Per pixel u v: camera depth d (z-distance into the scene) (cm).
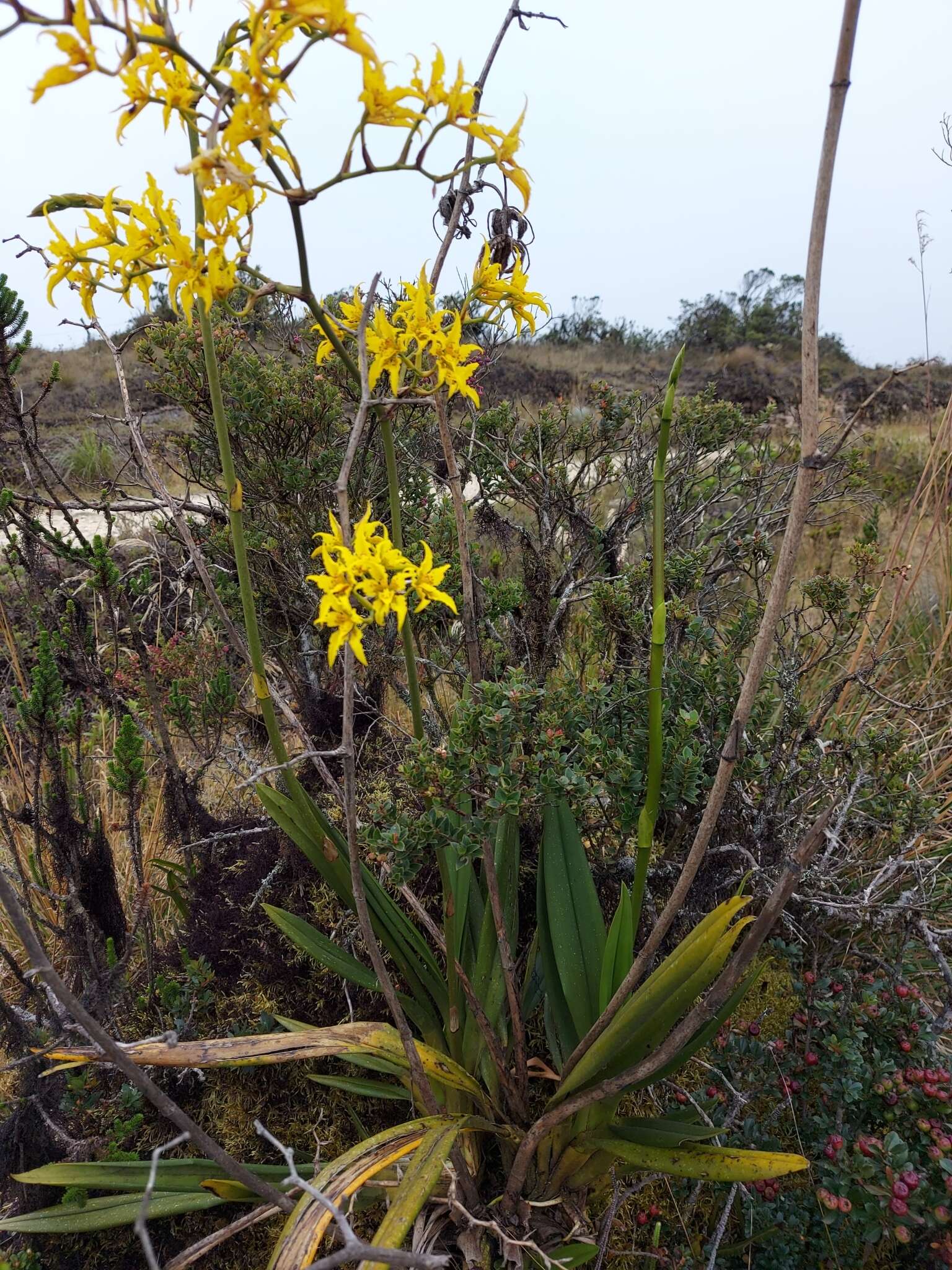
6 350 106
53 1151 84
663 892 105
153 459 153
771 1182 87
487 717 73
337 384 128
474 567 125
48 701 86
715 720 100
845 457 138
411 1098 85
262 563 139
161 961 103
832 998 99
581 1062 72
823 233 53
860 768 103
